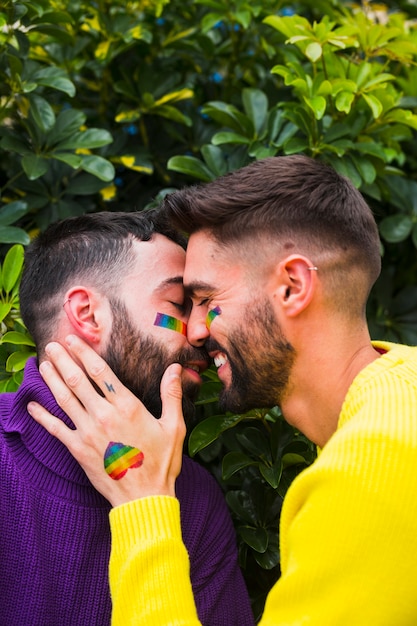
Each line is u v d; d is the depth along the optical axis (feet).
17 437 4.60
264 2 7.06
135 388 4.65
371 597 3.49
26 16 6.15
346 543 3.49
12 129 6.63
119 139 6.86
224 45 7.29
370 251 4.34
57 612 4.43
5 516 4.47
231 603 4.85
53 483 4.51
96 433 4.33
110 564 4.07
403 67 7.09
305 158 4.44
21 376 5.31
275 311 4.20
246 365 4.30
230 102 7.36
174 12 7.54
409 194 6.66
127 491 4.24
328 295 4.19
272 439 5.39
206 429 5.21
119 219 4.82
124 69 7.10
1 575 4.45
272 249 4.20
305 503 3.67
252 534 5.32
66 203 6.48
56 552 4.44
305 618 3.54
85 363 4.47
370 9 8.07
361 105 6.13
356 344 4.28
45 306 4.78
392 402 3.72
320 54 5.82
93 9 6.82
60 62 7.12
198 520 4.83
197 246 4.40
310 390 4.30
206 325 4.47
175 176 7.22
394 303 7.05
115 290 4.64
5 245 6.50
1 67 6.08
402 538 3.48
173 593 3.87
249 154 6.14
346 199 4.29
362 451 3.55
